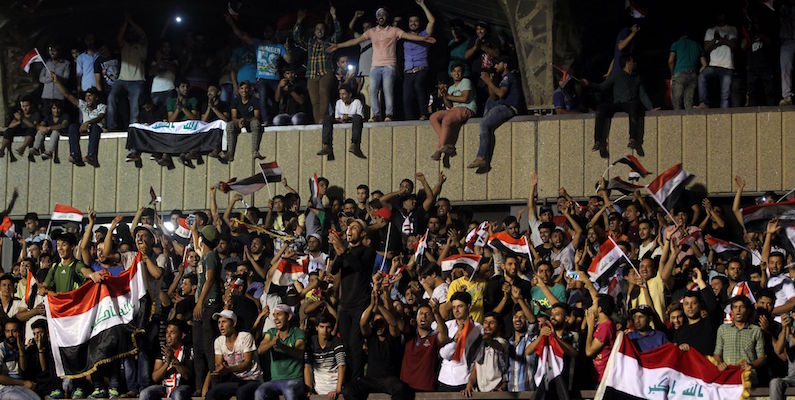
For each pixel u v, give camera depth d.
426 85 71.69
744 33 70.19
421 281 59.34
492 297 57.19
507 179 69.88
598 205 64.62
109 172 75.56
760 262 57.91
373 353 55.25
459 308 54.53
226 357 56.88
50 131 76.38
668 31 74.69
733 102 69.81
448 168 70.62
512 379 54.09
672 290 56.78
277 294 60.78
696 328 53.53
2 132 77.88
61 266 59.81
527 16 70.88
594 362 53.72
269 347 56.06
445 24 76.00
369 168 71.75
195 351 57.91
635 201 65.75
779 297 55.88
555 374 52.84
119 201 75.31
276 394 55.81
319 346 56.47
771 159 67.44
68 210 68.25
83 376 58.72
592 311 53.75
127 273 59.53
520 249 59.53
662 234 59.88
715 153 67.94
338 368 56.09
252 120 73.31
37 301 63.22
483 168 70.25
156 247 67.69
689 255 59.25
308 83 73.69
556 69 70.69
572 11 71.31
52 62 77.94
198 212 69.06
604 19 73.06
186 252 64.75
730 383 52.34
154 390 57.69
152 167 75.06
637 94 68.81
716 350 52.91
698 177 68.00
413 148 71.25
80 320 59.00
